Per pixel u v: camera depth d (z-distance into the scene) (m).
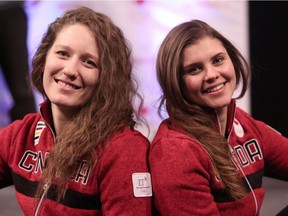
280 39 2.83
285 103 2.87
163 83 1.19
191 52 1.15
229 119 1.23
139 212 1.05
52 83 1.13
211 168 1.11
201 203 1.04
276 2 2.79
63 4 2.68
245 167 1.21
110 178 1.06
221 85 1.16
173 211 1.04
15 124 1.28
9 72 2.62
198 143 1.12
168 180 1.05
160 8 2.73
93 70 1.13
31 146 1.21
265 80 2.86
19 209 2.12
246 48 2.78
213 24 2.78
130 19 2.72
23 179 1.18
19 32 2.61
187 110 1.18
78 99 1.13
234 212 1.14
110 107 1.13
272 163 1.32
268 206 2.06
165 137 1.12
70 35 1.12
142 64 2.67
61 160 1.09
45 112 1.19
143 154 1.10
